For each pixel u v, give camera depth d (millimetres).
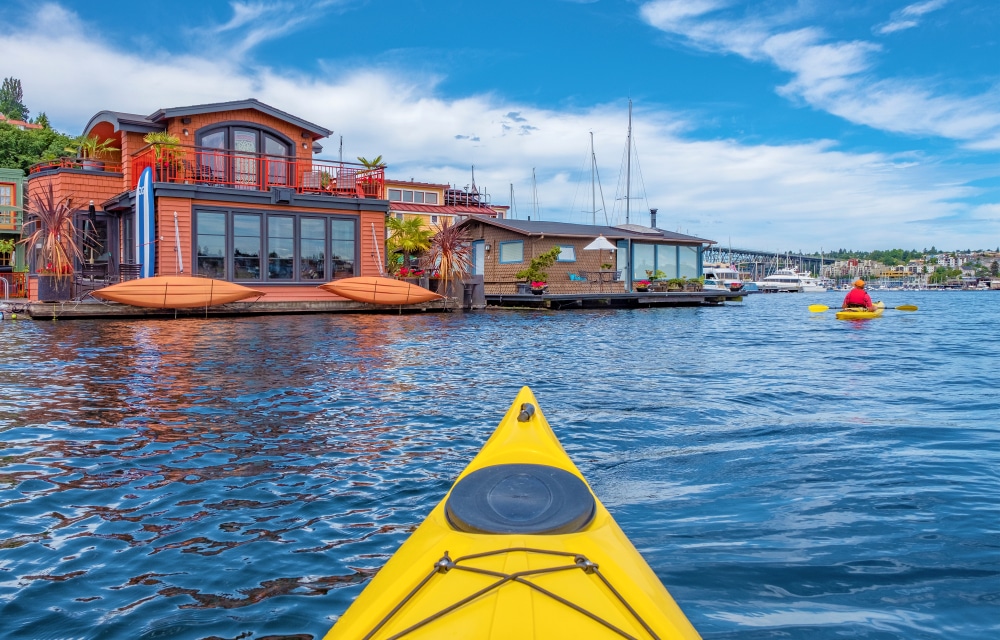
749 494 4656
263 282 23078
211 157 24000
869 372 10398
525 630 1966
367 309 24562
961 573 3459
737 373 10242
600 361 11594
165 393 8227
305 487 4863
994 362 11641
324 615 3152
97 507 4480
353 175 25766
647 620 2119
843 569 3514
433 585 2266
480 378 9594
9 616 3145
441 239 27188
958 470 5125
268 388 8617
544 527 2486
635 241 36469
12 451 5715
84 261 24141
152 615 3154
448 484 4922
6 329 16469
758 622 3020
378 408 7473
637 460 5492
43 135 44844
